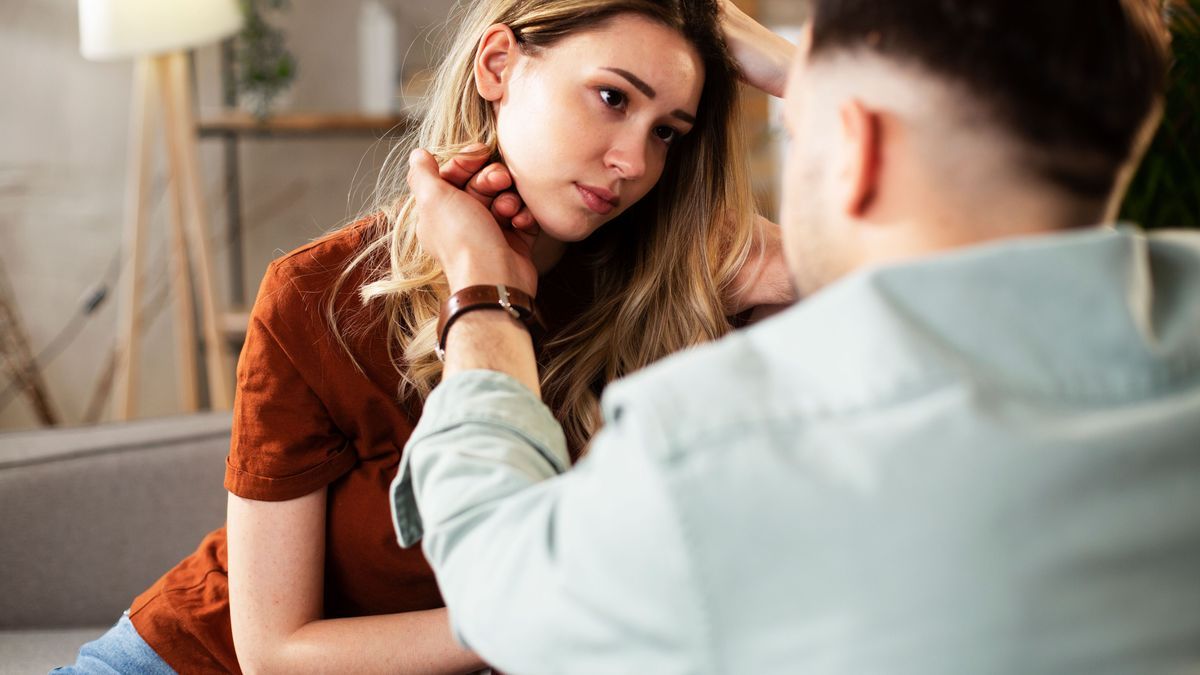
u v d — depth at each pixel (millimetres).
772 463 561
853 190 637
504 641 630
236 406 1135
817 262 682
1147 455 552
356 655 1101
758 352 613
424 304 1126
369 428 1149
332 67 3561
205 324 3068
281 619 1123
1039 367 574
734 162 1223
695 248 1235
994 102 599
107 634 1331
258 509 1118
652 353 1241
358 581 1181
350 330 1134
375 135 3320
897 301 593
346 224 1354
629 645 582
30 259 3434
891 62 620
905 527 540
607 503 587
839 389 576
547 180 1050
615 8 1019
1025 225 622
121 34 2729
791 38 3648
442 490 701
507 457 710
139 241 2988
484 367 812
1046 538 537
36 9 3332
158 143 3430
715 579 555
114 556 1709
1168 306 620
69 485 1695
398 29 3383
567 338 1238
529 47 1054
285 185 3586
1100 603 538
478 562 655
